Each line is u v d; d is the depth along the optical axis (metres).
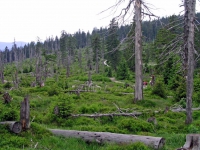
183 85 21.58
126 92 30.83
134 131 11.62
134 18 20.81
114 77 63.44
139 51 20.83
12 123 9.44
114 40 69.44
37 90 28.25
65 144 9.11
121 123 12.05
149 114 15.73
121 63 59.00
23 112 9.72
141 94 20.78
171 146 9.83
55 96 23.12
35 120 13.45
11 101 17.59
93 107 16.12
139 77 20.75
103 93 28.11
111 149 8.47
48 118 13.67
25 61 120.94
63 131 10.33
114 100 21.72
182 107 18.81
